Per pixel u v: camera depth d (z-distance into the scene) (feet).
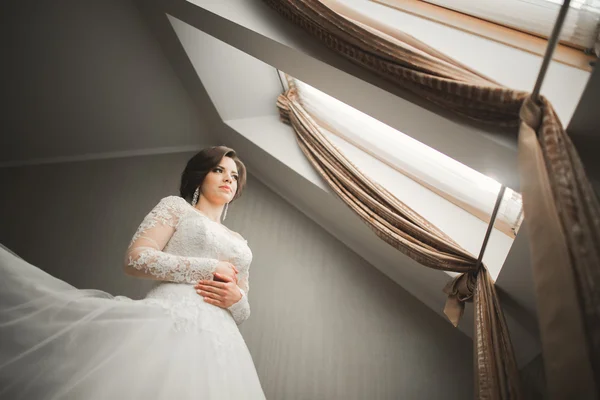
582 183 4.24
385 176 9.46
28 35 9.46
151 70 10.59
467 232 8.40
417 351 9.77
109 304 4.94
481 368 6.53
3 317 4.42
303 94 10.37
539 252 4.17
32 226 10.78
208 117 11.54
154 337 4.86
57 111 10.85
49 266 10.41
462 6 6.61
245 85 10.79
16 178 11.28
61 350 4.43
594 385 3.70
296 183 10.47
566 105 5.32
